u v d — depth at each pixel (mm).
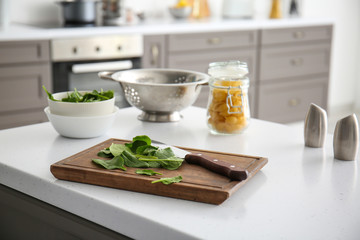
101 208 963
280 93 4406
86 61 3293
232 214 904
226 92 1414
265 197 988
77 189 1020
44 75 3154
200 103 3889
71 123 1339
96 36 3297
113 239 946
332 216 904
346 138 1222
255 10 4961
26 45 3041
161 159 1079
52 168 1067
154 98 1521
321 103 4777
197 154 1108
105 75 1601
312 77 4621
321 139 1340
